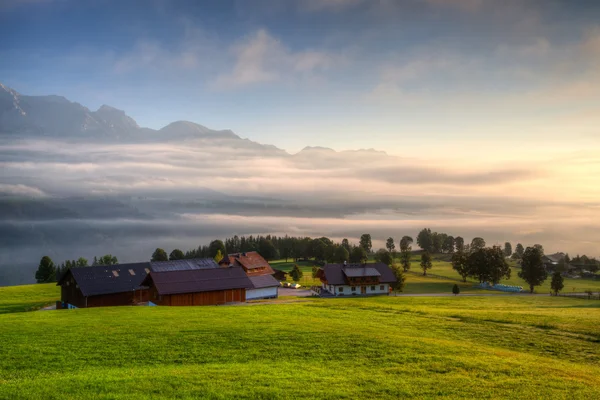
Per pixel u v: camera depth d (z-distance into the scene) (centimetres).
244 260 13575
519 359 3078
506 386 2462
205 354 3062
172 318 4541
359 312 5281
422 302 8631
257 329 3812
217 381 2431
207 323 4150
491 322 4553
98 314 4984
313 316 4884
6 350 3100
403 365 2836
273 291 10625
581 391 2408
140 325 4025
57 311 5406
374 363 2873
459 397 2286
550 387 2467
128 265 9350
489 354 3180
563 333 4028
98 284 8494
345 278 12350
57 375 2581
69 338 3459
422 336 3844
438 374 2661
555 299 10169
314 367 2756
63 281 8888
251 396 2230
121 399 2158
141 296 8831
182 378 2470
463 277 15788
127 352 3088
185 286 8150
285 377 2525
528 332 4066
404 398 2261
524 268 14100
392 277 12569
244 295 8675
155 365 2817
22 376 2561
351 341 3409
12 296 10025
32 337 3494
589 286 15575
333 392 2302
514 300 9744
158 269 9650
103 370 2677
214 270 8800
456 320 4675
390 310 5484
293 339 3462
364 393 2308
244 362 2895
